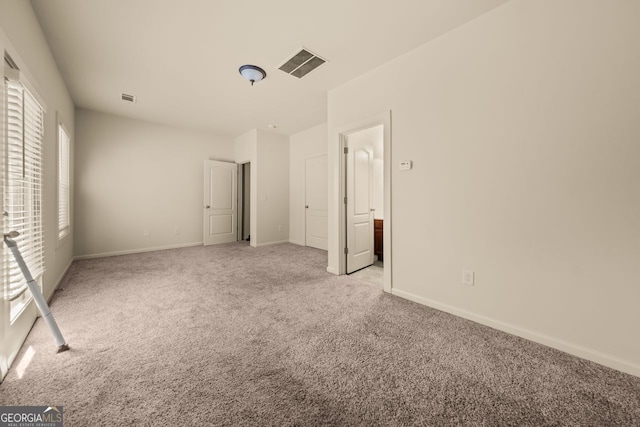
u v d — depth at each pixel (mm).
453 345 1635
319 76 2822
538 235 1658
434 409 1129
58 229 2621
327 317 2027
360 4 1806
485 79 1869
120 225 4312
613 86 1399
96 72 2779
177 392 1211
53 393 1191
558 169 1576
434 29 2049
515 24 1727
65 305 2213
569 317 1553
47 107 2254
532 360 1479
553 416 1098
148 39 2215
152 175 4645
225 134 5477
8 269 1357
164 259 3986
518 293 1746
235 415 1083
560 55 1560
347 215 3271
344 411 1111
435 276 2195
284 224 5574
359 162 3484
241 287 2719
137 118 4383
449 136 2070
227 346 1609
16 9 1549
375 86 2639
